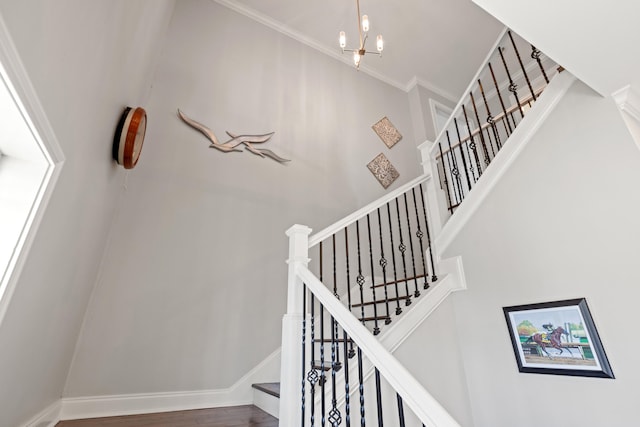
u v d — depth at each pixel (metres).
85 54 1.09
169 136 3.01
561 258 1.90
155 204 2.75
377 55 4.91
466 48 4.80
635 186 1.65
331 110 4.38
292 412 1.61
